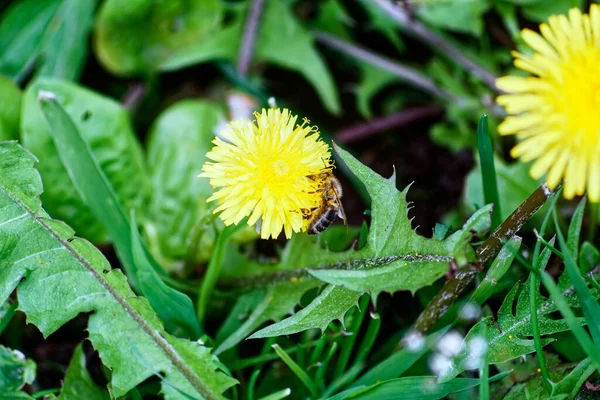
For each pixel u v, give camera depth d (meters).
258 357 0.43
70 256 0.41
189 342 0.40
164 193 0.47
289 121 0.40
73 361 0.42
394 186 0.40
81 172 0.44
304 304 0.44
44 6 0.49
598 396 0.40
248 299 0.44
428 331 0.42
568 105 0.37
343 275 0.39
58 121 0.44
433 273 0.39
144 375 0.40
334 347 0.41
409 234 0.40
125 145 0.47
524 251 0.44
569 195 0.37
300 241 0.43
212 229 0.46
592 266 0.42
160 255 0.47
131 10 0.49
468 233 0.39
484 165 0.42
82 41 0.49
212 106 0.48
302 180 0.40
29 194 0.41
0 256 0.40
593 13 0.38
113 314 0.40
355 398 0.40
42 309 0.40
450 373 0.40
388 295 0.46
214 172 0.40
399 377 0.42
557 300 0.38
